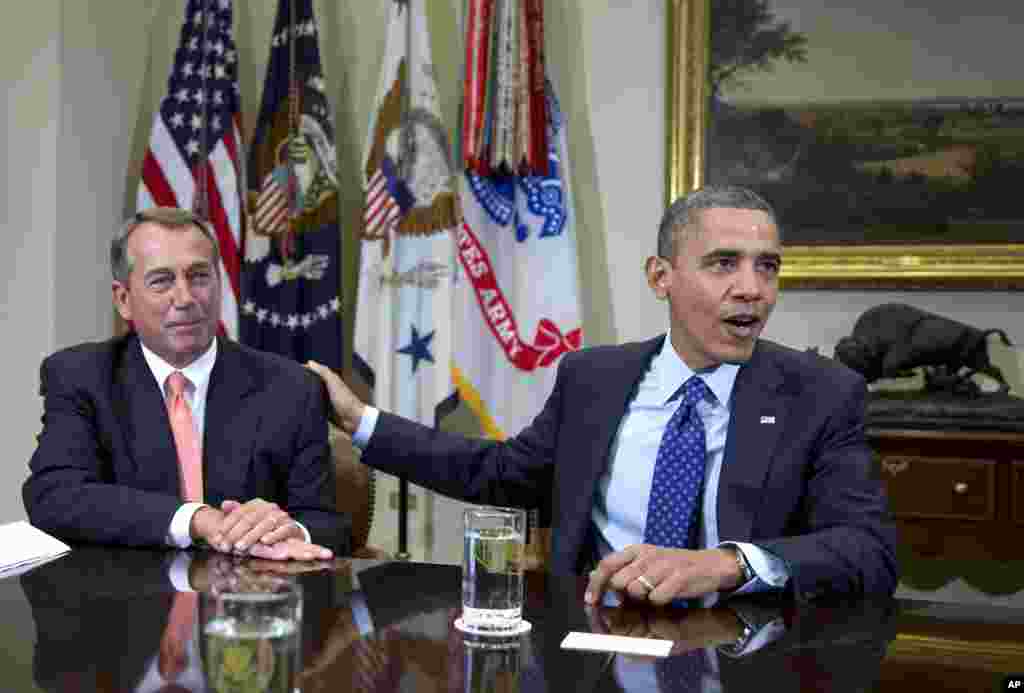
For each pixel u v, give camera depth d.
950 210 3.84
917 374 3.66
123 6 4.05
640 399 1.93
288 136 3.88
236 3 4.21
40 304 3.67
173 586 1.42
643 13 4.03
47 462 1.92
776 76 3.95
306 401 2.09
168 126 3.84
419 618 1.28
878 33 3.89
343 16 4.19
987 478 3.33
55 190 3.68
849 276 3.85
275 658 0.86
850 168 3.90
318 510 2.04
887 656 1.15
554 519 1.91
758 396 1.80
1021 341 3.78
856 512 1.66
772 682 1.05
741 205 1.75
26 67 3.71
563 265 3.79
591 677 1.05
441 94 4.12
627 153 4.02
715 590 1.42
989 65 3.83
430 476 2.06
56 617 1.24
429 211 3.86
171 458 2.01
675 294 1.81
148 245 2.04
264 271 3.86
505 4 3.78
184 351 2.05
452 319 3.78
